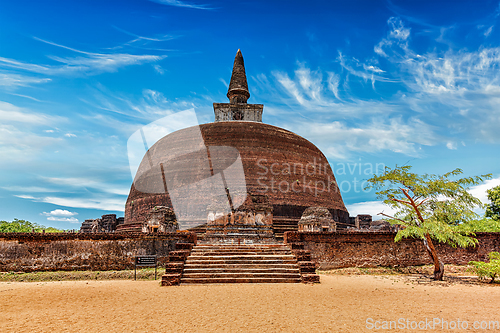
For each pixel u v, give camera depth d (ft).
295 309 32.58
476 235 71.10
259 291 42.60
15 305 34.81
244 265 53.62
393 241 67.92
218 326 26.81
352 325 27.17
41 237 61.41
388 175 59.88
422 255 68.59
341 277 57.36
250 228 67.36
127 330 25.81
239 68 138.51
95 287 47.11
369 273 62.69
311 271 52.11
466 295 41.47
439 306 34.60
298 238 65.10
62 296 39.73
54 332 25.31
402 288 46.44
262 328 26.27
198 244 61.98
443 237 57.36
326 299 37.55
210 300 36.94
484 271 54.85
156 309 32.65
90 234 62.59
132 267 62.08
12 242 60.95
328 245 65.82
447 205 58.65
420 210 61.11
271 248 59.88
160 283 49.88
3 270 59.77
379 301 36.76
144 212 98.37
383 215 65.21
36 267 60.39
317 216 89.66
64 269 60.90
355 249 66.54
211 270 52.08
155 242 63.77
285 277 51.24
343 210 113.50
